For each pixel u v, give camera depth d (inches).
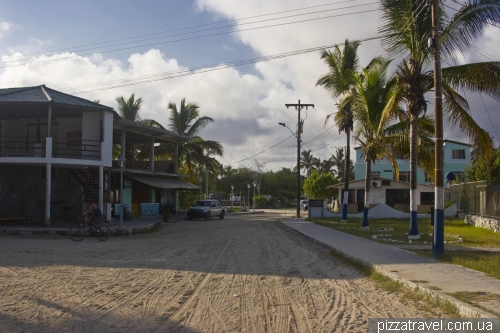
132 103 1700.3
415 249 578.6
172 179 1488.7
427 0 522.3
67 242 709.3
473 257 486.0
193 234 907.4
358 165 2107.5
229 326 260.5
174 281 396.2
